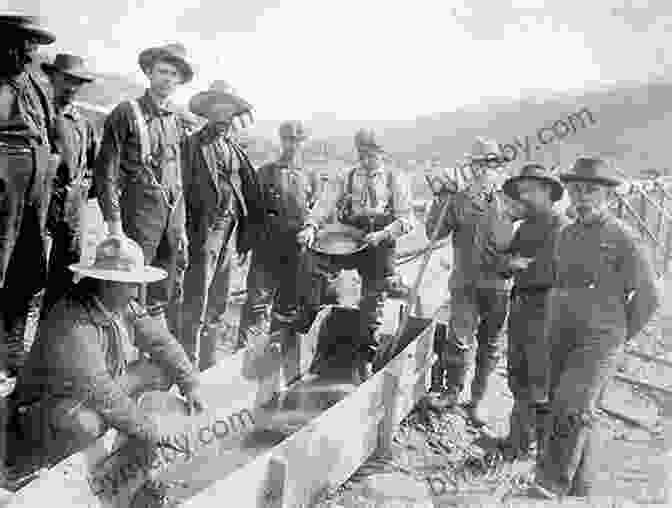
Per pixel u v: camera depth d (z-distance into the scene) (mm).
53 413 2785
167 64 3361
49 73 3428
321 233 3998
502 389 3836
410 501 2840
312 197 4070
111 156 3359
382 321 4078
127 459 2801
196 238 3816
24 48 3027
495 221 3430
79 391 2770
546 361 3166
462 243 3600
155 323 3205
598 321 3018
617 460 3049
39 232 3299
